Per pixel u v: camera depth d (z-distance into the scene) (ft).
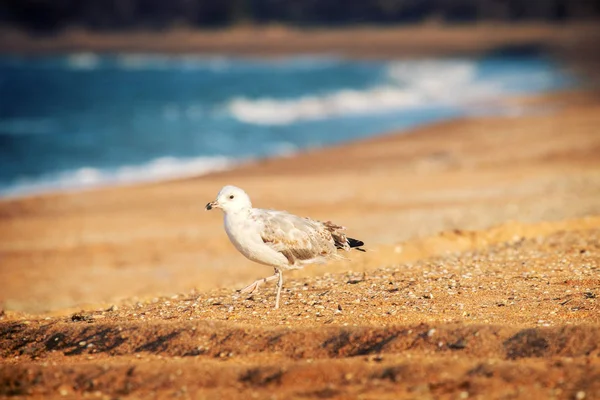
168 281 49.52
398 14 605.31
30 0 528.63
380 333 23.56
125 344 24.58
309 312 27.91
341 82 253.24
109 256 57.98
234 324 25.25
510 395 19.24
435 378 20.34
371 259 41.34
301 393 20.11
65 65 353.92
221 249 58.90
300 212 67.26
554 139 104.99
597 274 32.86
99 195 81.56
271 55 414.82
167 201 77.87
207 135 145.18
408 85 239.71
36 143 134.62
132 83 258.37
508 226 45.65
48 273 53.67
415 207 67.51
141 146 132.77
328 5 605.73
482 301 28.60
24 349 25.12
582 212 58.44
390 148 109.40
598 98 165.99
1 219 71.41
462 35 479.82
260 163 103.40
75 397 20.86
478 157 95.40
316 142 135.44
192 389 20.75
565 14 586.04
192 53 431.43
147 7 570.05
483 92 205.98
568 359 21.11
